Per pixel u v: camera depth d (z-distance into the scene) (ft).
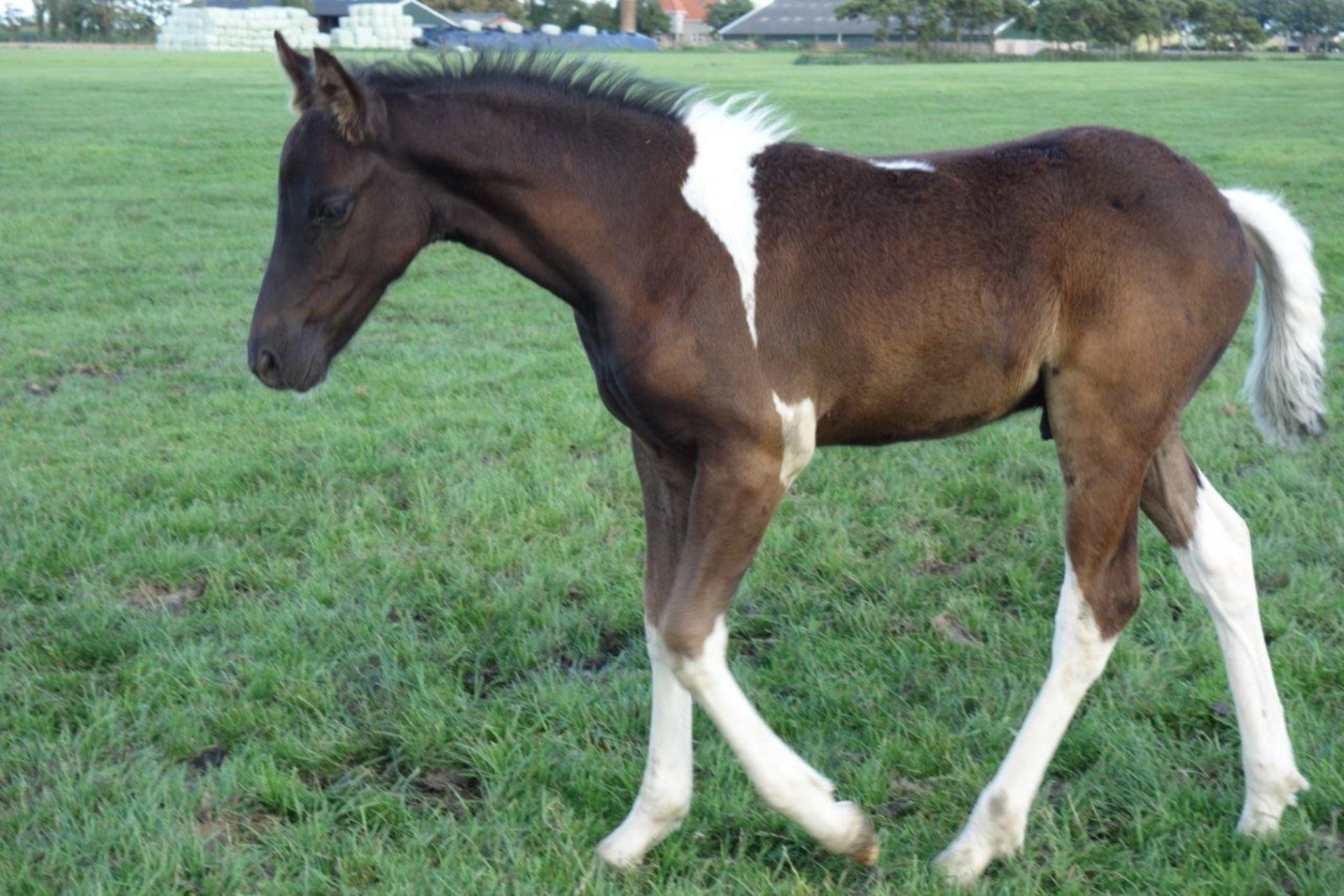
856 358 10.65
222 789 11.76
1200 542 11.25
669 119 10.91
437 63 11.05
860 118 76.02
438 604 15.44
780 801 10.24
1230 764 11.90
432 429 21.52
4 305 31.01
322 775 12.28
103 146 62.39
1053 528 16.97
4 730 12.92
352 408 22.88
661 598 11.07
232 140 65.62
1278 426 11.85
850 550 16.38
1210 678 12.98
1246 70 148.77
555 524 17.69
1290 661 13.26
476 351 26.81
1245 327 27.04
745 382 10.34
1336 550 15.84
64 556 16.74
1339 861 10.32
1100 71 146.20
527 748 12.48
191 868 10.73
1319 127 70.08
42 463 20.16
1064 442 10.91
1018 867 10.37
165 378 25.21
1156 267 10.57
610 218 10.59
